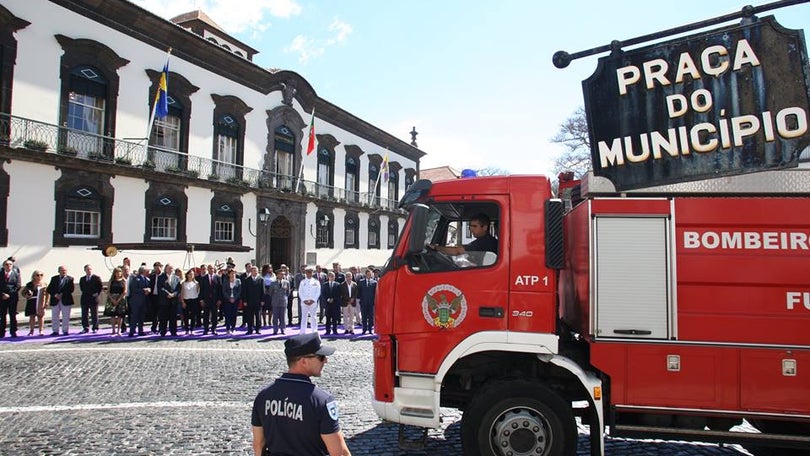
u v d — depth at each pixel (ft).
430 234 16.05
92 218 60.64
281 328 43.96
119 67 63.98
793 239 12.93
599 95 14.53
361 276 49.70
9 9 52.60
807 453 15.62
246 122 86.02
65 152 56.65
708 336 13.01
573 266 15.33
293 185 97.86
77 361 30.40
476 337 14.07
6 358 30.99
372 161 131.13
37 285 41.19
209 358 32.07
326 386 25.36
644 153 13.97
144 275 41.68
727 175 13.42
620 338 13.37
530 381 13.96
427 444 17.12
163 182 69.15
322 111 108.27
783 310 12.78
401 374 14.70
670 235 13.37
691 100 13.82
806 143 13.00
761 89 13.39
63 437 17.49
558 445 13.52
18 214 52.95
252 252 85.76
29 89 54.34
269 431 8.77
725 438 13.21
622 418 14.03
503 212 14.65
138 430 18.28
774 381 12.71
